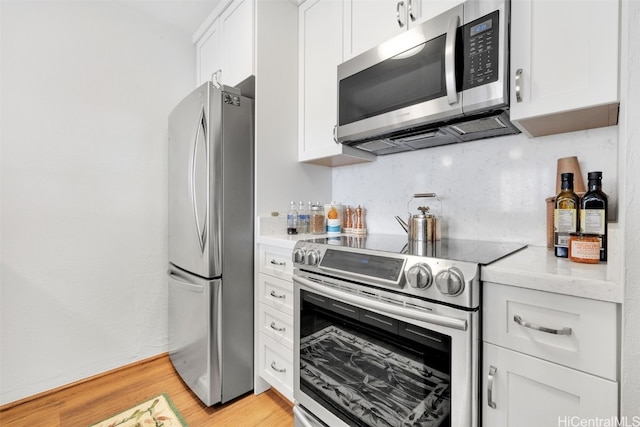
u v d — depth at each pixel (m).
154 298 2.05
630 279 0.56
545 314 0.69
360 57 1.37
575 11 0.82
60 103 1.70
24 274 1.60
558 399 0.68
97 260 1.83
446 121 1.13
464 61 1.02
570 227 0.89
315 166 1.93
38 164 1.63
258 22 1.65
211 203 1.50
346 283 1.08
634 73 0.55
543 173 1.18
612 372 0.60
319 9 1.68
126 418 1.46
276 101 1.73
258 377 1.64
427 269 0.84
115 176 1.89
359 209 1.74
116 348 1.90
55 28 1.68
